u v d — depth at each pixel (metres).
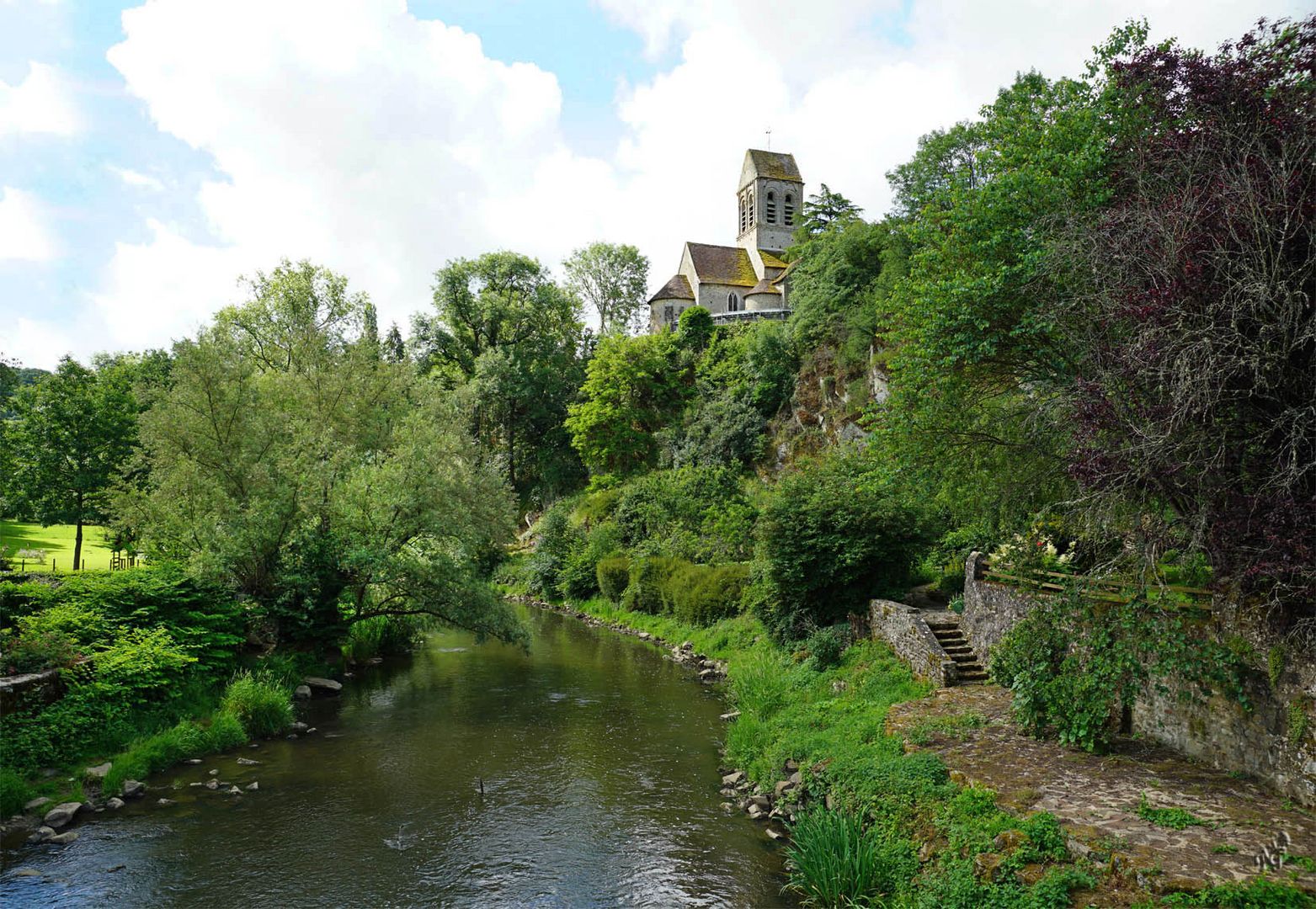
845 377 39.59
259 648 21.73
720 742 17.20
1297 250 9.00
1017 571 15.97
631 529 40.56
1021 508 16.64
